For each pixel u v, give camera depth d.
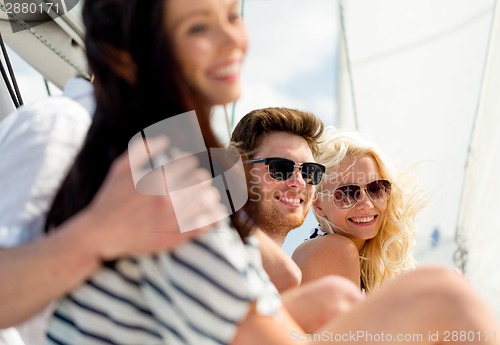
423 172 6.06
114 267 1.06
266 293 1.08
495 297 5.39
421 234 4.18
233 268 1.01
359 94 6.23
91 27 1.07
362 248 2.65
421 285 1.17
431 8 5.80
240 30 1.12
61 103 1.24
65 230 1.01
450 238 5.59
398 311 1.16
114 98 1.07
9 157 1.17
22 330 1.28
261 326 1.03
